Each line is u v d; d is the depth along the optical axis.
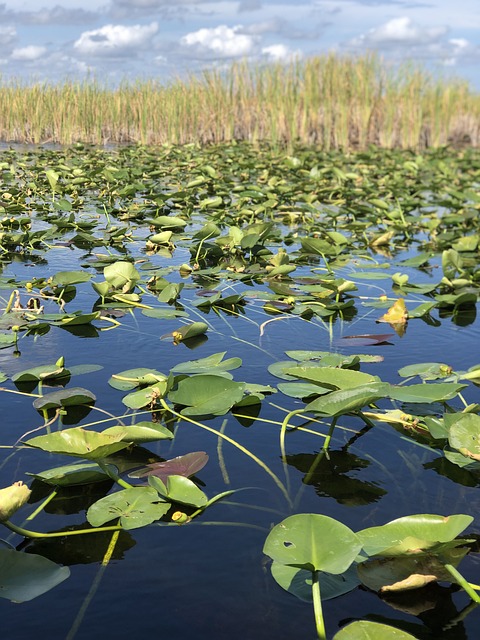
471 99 16.83
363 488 1.77
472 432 1.84
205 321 3.31
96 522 1.55
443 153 13.62
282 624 1.26
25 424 2.10
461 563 1.47
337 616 1.29
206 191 8.02
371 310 3.63
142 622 1.26
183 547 1.49
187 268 4.41
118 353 2.78
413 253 5.34
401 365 2.72
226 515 1.62
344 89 14.75
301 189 8.05
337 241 5.06
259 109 14.95
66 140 14.59
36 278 4.05
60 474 1.68
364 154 11.63
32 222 6.14
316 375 2.09
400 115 15.14
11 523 1.52
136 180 8.12
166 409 2.24
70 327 3.16
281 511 1.64
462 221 6.24
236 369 2.62
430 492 1.76
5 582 1.33
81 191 7.98
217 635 1.23
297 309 3.50
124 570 1.41
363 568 1.44
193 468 1.78
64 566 1.40
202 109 14.74
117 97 15.03
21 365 2.62
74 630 1.24
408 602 1.34
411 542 1.31
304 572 1.41
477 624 1.28
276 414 2.25
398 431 2.15
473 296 3.59
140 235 5.60
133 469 1.84
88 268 4.39
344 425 2.18
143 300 3.70
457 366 2.72
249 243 4.57
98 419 2.15
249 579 1.39
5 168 8.95
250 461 1.91
